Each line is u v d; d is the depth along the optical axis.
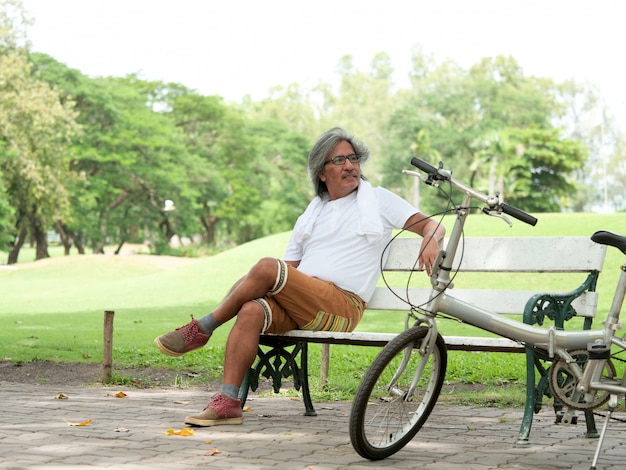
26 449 4.29
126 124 58.62
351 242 5.36
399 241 5.67
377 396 4.63
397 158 75.81
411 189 76.62
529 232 24.00
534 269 5.27
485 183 72.12
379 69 93.00
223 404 5.08
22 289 27.55
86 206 56.88
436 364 4.61
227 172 67.44
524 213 4.29
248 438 4.68
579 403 4.44
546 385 4.68
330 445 4.57
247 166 69.06
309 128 85.44
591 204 87.88
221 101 70.06
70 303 22.44
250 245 30.31
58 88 54.06
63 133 49.31
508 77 86.31
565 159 70.81
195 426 5.02
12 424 5.02
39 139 45.19
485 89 82.19
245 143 67.94
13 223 51.56
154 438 4.63
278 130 77.06
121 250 77.31
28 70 46.12
